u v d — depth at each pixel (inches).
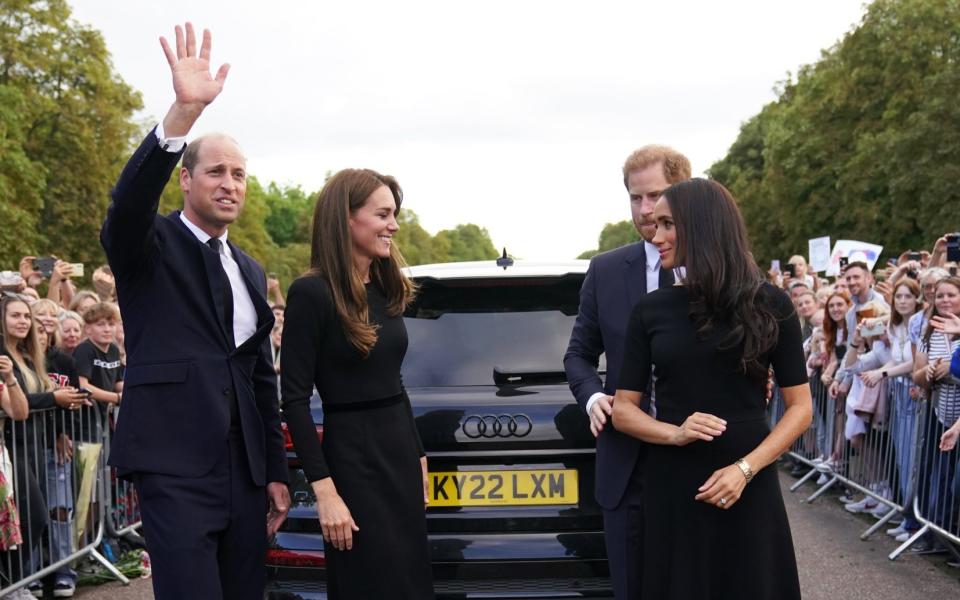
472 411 147.5
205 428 125.7
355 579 125.4
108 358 265.0
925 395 247.4
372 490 125.8
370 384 127.6
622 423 118.6
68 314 278.4
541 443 146.9
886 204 1499.8
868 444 294.2
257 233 3260.3
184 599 120.7
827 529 281.1
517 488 146.9
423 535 130.3
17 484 214.8
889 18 1584.6
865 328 292.2
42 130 1643.7
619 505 133.9
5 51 1574.8
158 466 123.3
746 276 112.1
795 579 114.7
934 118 1371.8
